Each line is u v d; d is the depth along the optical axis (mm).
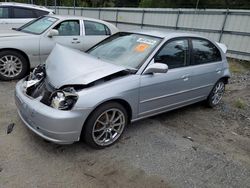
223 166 3477
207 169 3371
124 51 4230
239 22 12375
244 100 6516
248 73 10281
